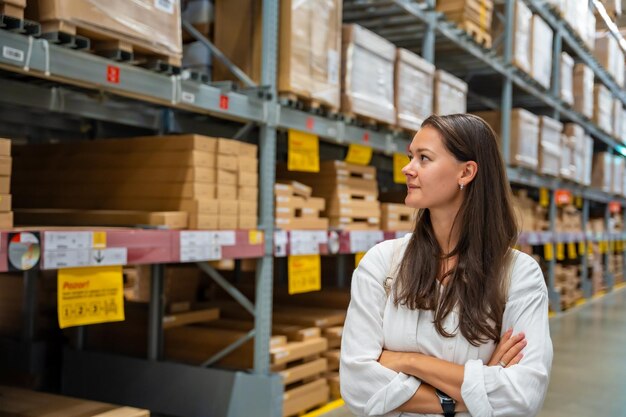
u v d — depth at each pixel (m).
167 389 3.90
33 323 4.48
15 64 2.28
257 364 3.63
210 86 3.21
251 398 3.58
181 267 4.58
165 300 4.29
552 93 8.17
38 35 2.37
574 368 5.75
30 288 4.48
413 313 1.65
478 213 1.65
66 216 3.35
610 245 13.73
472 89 8.42
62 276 2.54
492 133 1.69
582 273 11.20
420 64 4.90
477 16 5.73
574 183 9.26
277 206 3.77
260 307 3.63
